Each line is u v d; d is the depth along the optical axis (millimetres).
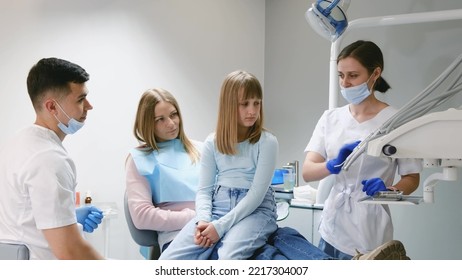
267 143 1466
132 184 1766
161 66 2668
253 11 3068
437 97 1000
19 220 1284
